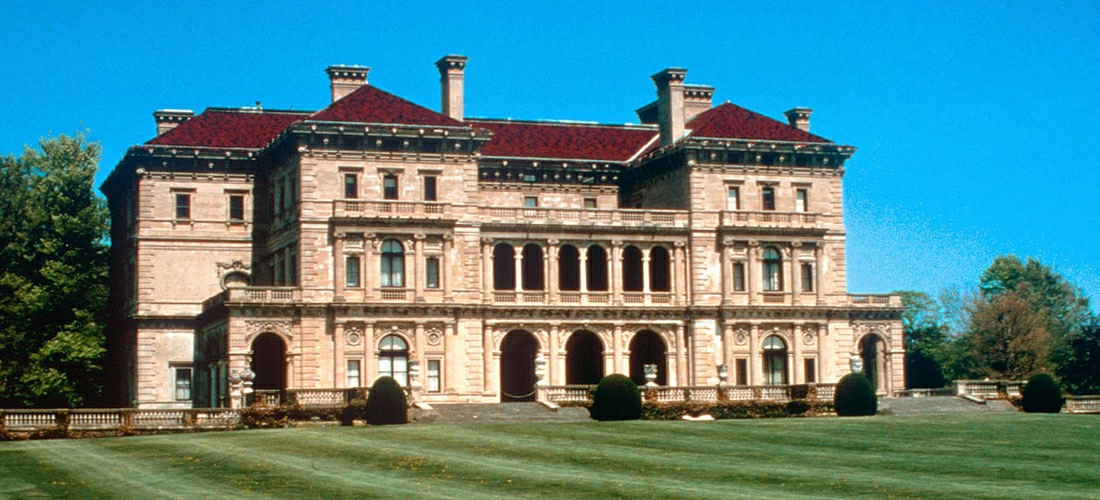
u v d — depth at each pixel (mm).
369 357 97312
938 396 95125
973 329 143625
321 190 97875
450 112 106250
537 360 91750
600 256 109062
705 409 87500
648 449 61750
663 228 104812
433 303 98500
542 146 111812
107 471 55281
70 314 105250
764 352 105938
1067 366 127812
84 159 109688
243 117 108625
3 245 105938
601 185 112188
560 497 46188
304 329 96625
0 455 62344
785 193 107500
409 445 63188
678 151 105688
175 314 103562
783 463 56000
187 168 104750
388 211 98562
